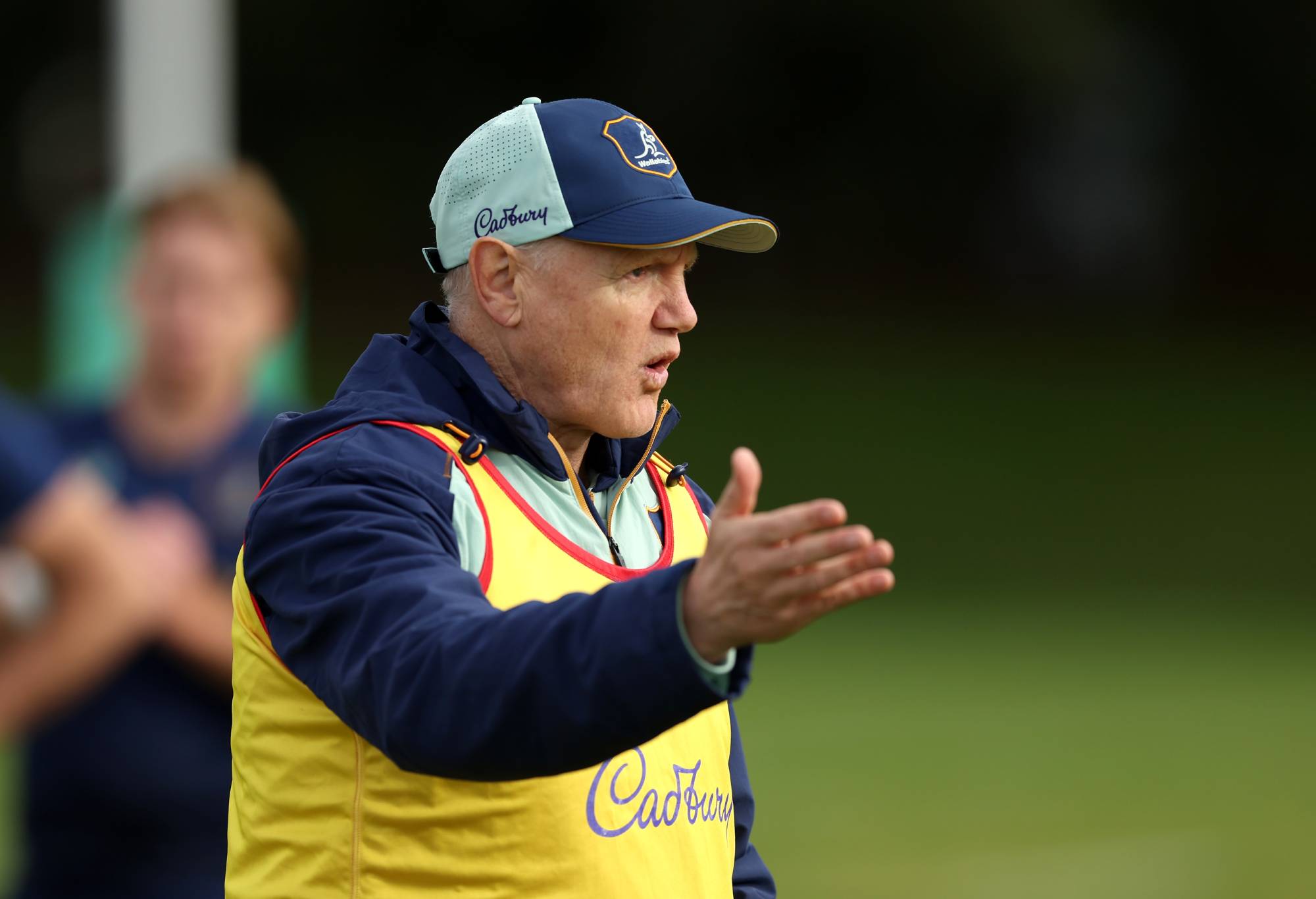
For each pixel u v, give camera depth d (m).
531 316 8.41
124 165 31.28
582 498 8.47
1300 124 96.06
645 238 8.17
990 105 96.12
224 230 12.37
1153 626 45.44
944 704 35.88
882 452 70.38
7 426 11.32
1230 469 68.88
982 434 73.75
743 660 6.09
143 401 12.21
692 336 89.44
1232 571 54.03
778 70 95.38
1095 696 36.78
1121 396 80.75
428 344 8.57
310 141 94.44
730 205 97.94
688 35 93.56
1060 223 98.44
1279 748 32.41
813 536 5.76
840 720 34.22
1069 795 28.67
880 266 98.12
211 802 11.37
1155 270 97.88
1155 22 92.75
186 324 12.09
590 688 5.96
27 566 11.18
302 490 7.38
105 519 11.36
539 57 95.44
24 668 11.10
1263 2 91.75
